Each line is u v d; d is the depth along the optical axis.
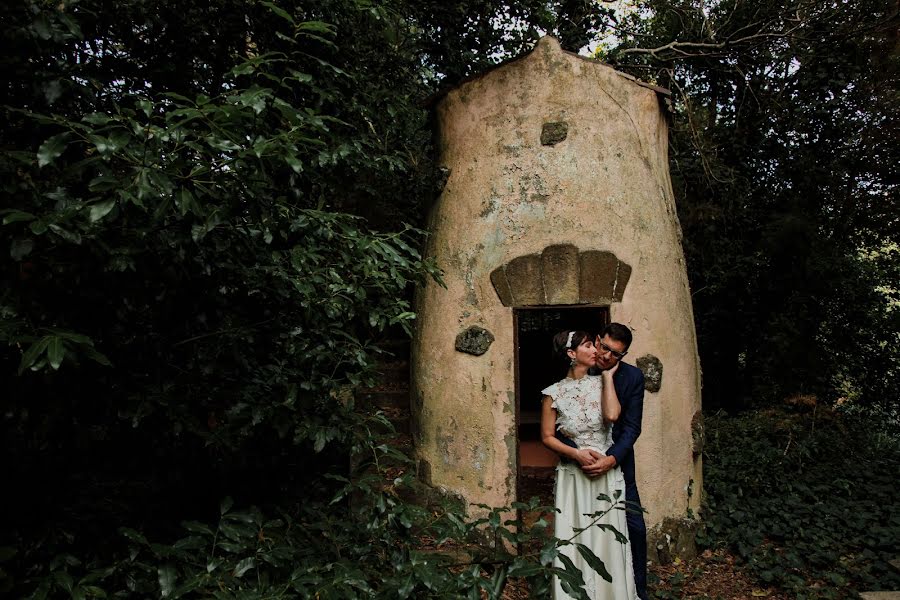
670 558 3.85
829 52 7.06
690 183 7.88
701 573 3.73
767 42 7.04
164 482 2.52
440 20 6.02
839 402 8.22
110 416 2.11
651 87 4.39
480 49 6.49
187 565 1.96
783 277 7.54
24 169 1.86
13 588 1.88
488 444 3.94
